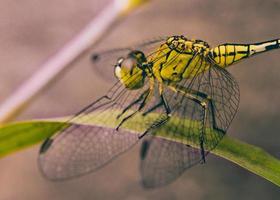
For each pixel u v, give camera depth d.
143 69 0.15
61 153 0.15
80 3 0.33
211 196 0.26
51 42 0.32
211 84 0.15
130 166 0.27
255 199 0.25
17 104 0.16
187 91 0.15
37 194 0.27
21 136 0.14
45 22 0.33
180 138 0.14
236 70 0.27
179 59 0.15
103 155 0.15
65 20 0.33
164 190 0.26
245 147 0.13
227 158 0.13
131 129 0.14
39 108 0.28
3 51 0.32
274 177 0.13
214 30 0.28
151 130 0.14
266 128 0.27
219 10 0.28
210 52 0.15
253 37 0.28
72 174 0.15
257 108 0.27
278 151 0.26
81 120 0.14
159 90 0.15
